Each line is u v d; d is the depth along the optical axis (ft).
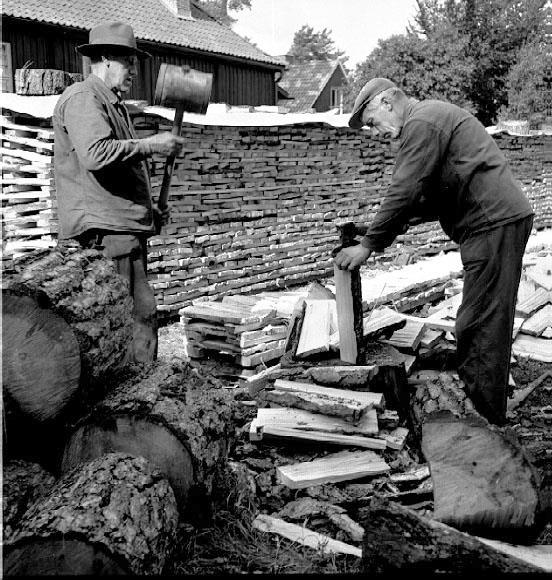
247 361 15.96
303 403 12.30
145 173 13.79
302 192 29.35
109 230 13.06
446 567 7.62
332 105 92.79
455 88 67.26
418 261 32.22
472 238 12.29
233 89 61.41
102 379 10.02
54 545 7.43
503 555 7.65
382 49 70.85
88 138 12.32
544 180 45.80
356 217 32.76
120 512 7.81
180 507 9.34
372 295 21.94
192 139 23.81
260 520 10.05
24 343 9.01
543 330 19.71
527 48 65.67
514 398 15.48
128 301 10.72
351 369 12.81
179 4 57.62
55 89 20.66
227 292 25.95
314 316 14.58
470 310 12.40
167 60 53.98
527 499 8.95
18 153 20.52
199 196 24.53
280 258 28.58
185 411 9.56
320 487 10.91
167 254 23.43
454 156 11.97
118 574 7.41
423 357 15.75
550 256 29.35
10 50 42.60
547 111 62.64
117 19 50.34
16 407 9.10
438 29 68.95
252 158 26.53
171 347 20.34
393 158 34.83
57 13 45.68
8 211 20.56
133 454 9.37
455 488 9.25
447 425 10.07
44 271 9.46
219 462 9.93
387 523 7.99
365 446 11.75
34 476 9.07
